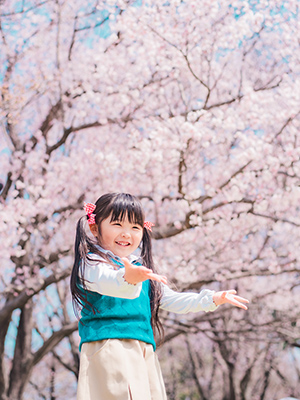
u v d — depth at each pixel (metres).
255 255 10.90
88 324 2.10
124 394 1.93
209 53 8.77
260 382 18.05
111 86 9.27
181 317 12.89
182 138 8.02
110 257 2.17
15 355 10.07
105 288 1.97
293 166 8.78
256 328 12.02
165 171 9.73
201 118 8.00
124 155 8.81
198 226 8.68
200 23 8.45
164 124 8.55
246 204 9.71
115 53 9.07
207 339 16.08
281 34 9.12
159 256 10.01
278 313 12.83
